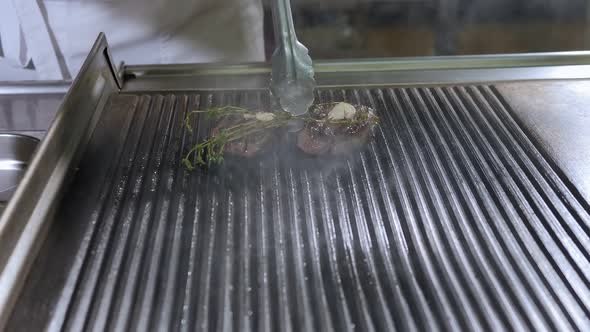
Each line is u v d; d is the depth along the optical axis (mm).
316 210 440
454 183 464
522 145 504
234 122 493
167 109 550
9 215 363
